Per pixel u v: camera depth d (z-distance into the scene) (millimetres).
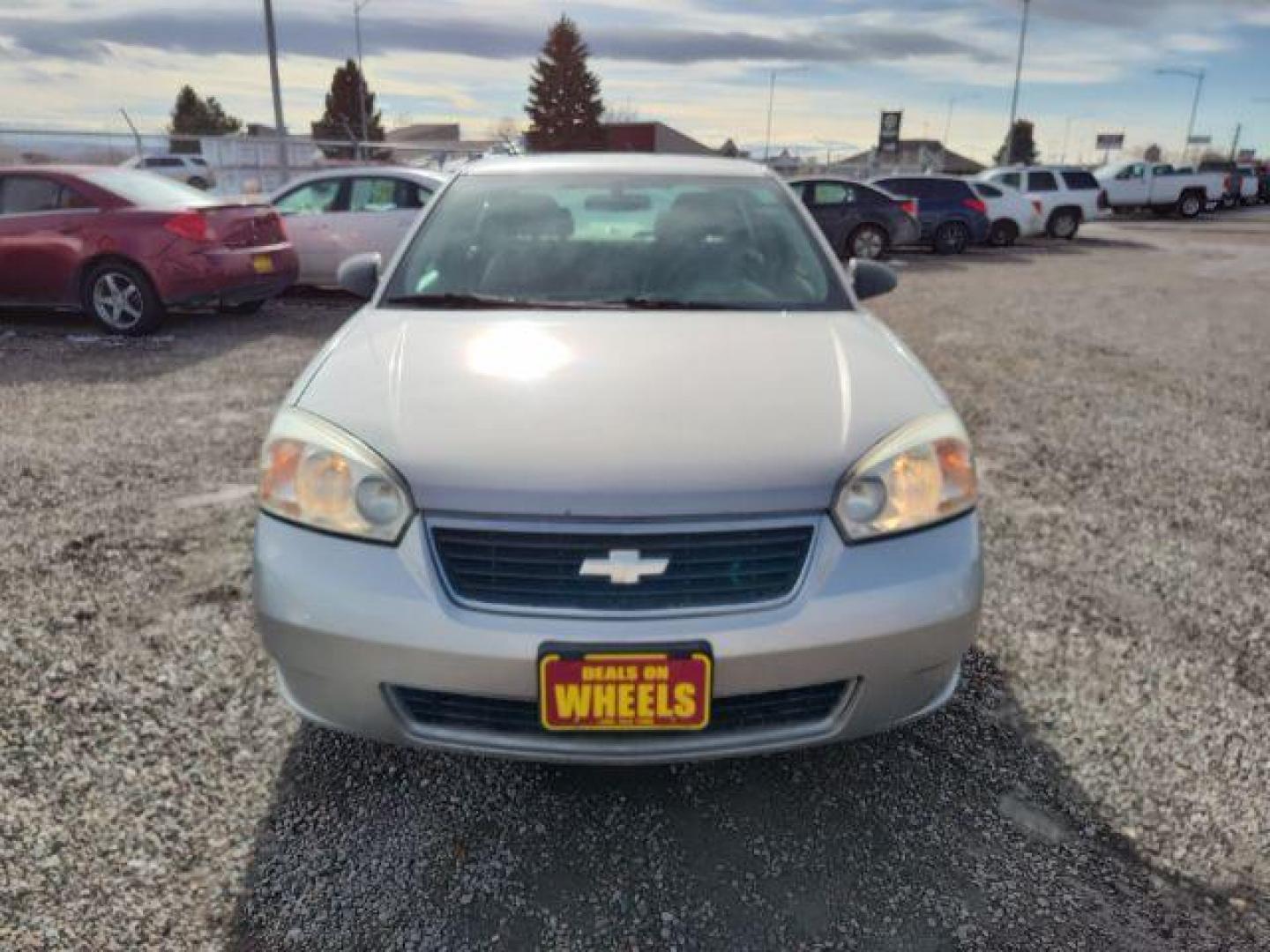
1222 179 33031
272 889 1895
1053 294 11984
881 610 1869
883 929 1820
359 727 1953
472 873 1952
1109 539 3781
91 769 2234
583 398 2061
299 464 1984
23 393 5719
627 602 1822
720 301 2785
